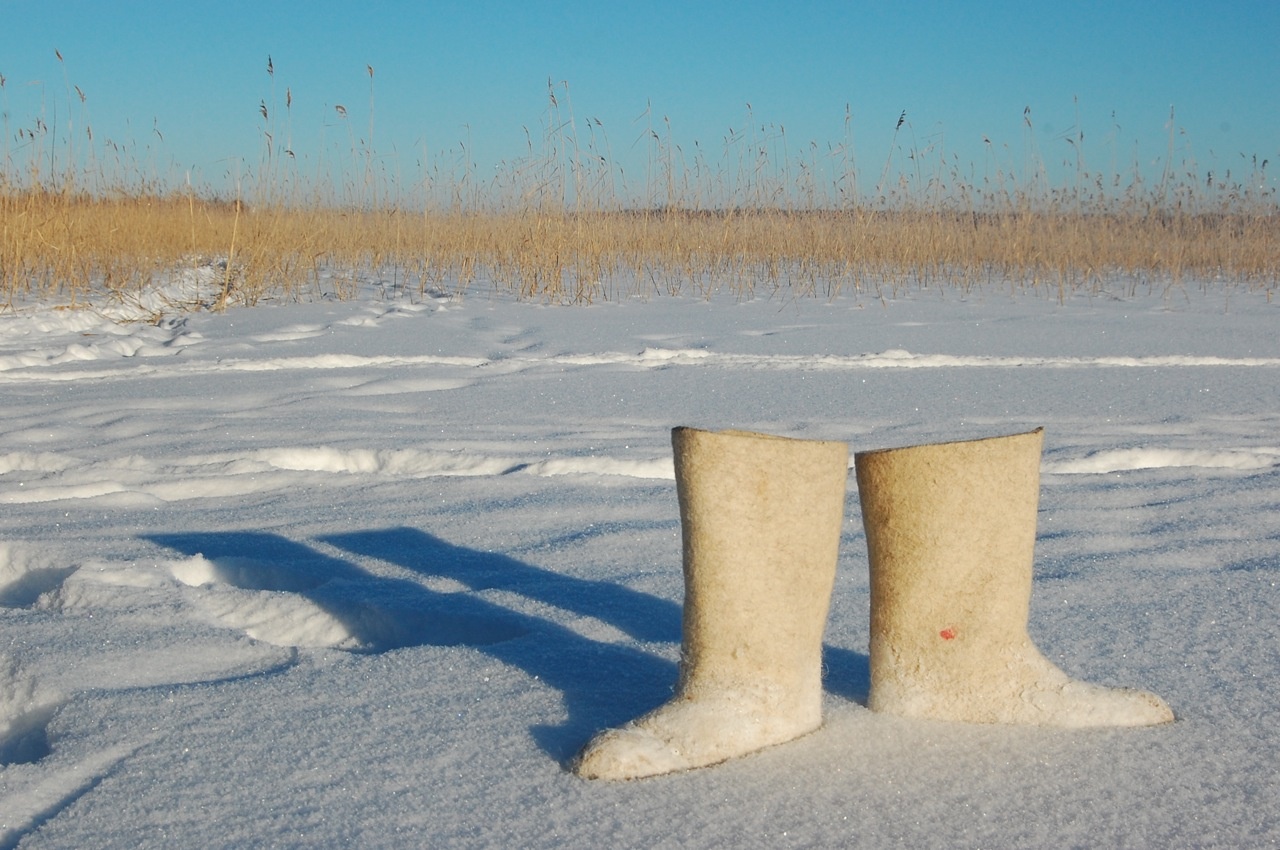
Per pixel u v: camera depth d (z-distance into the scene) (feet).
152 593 7.63
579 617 7.21
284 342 21.31
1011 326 24.18
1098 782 4.98
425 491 10.54
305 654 6.57
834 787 4.92
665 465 11.38
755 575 5.28
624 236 34.63
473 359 19.21
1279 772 5.05
